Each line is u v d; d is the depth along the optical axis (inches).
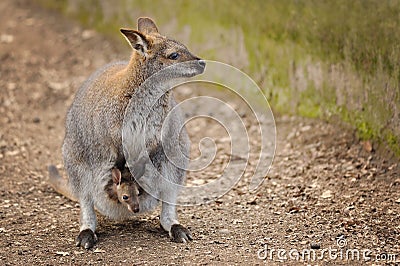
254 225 507.8
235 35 784.3
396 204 530.9
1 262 453.1
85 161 486.3
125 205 473.4
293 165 620.7
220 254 458.0
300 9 689.0
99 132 476.4
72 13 1051.3
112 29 981.2
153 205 490.3
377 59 604.7
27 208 553.6
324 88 676.7
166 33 880.9
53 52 949.8
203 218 525.3
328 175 593.0
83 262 451.8
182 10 861.2
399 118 586.2
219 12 802.2
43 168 649.0
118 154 475.5
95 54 940.0
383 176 578.6
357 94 634.8
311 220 512.4
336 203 540.4
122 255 460.1
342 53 646.5
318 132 668.1
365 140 626.8
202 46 829.2
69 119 501.4
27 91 837.8
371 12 604.4
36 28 1026.1
